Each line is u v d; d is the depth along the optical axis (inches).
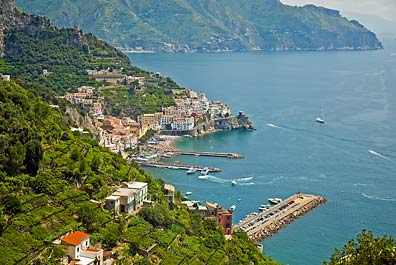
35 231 7268.7
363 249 4790.8
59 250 6909.5
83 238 7140.8
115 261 7386.8
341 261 4901.6
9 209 7519.7
